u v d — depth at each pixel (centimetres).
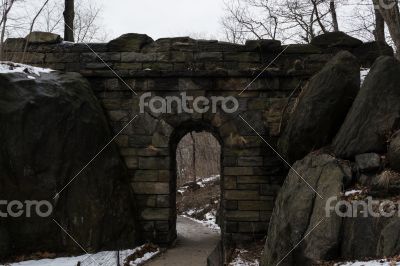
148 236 1217
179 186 3584
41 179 1021
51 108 1060
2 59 1288
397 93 837
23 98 1033
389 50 1262
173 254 1160
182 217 2386
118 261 938
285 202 881
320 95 968
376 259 620
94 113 1148
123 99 1255
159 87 1247
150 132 1243
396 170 739
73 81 1152
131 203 1184
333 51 1259
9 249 985
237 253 1107
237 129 1233
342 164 816
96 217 1071
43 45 1290
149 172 1234
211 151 4316
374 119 830
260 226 1199
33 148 1020
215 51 1267
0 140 994
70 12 1725
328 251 709
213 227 1881
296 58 1262
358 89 967
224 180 1229
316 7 2122
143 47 1277
